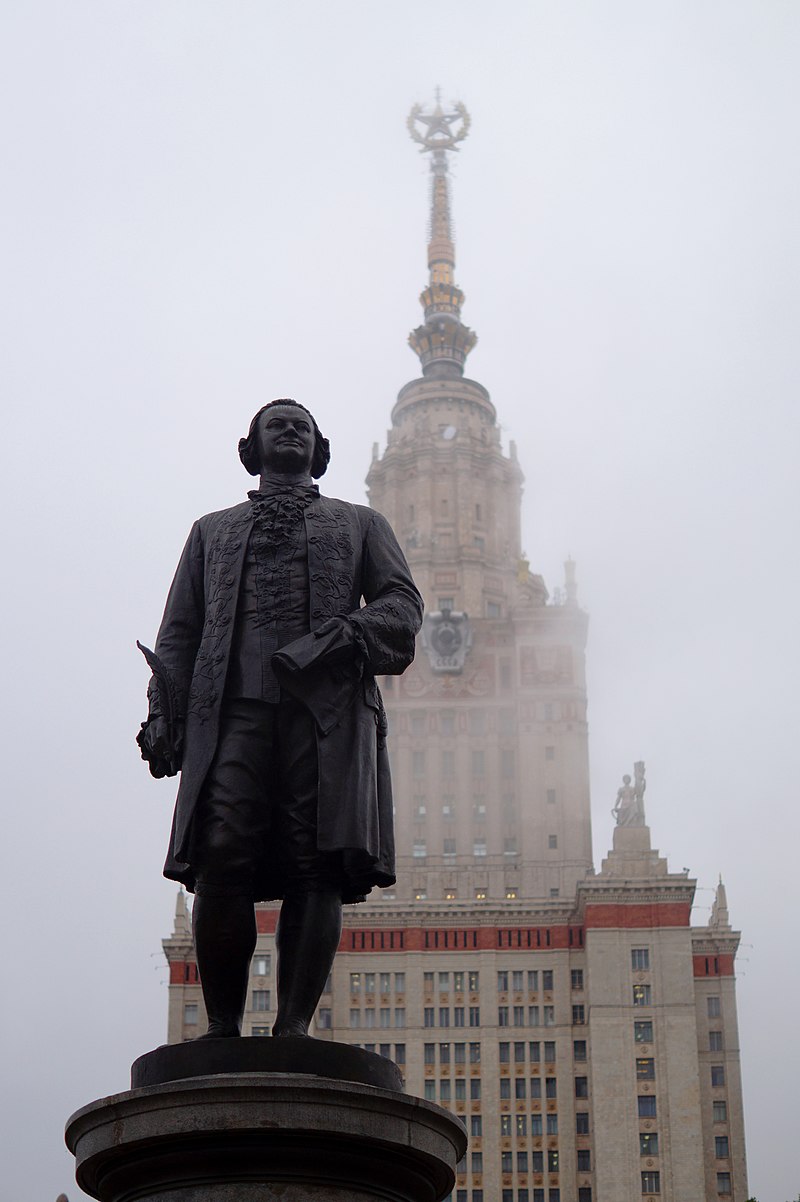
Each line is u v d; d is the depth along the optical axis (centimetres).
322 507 1098
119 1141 899
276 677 1029
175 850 1011
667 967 14000
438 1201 987
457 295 18925
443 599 16862
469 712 15988
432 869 15362
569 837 15462
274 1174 895
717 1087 14100
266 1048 948
